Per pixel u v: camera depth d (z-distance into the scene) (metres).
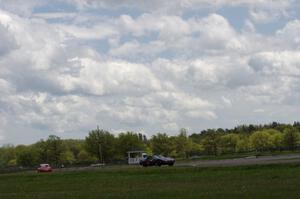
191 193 31.80
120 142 168.50
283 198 26.22
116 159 169.00
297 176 41.03
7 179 70.31
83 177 62.81
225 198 27.78
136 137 171.25
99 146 164.75
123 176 59.41
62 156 179.62
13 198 36.28
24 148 197.50
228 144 186.88
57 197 35.00
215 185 37.47
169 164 84.69
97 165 132.38
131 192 35.19
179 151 176.88
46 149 178.62
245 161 75.75
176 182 43.97
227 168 56.22
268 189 31.23
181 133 178.75
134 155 128.00
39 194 38.81
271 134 190.12
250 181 39.19
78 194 36.41
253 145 183.62
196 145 185.75
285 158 76.19
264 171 49.44
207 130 194.62
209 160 104.44
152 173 61.12
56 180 60.47
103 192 36.91
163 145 176.25
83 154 185.50
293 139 175.62
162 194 32.22
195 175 52.19
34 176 71.44
